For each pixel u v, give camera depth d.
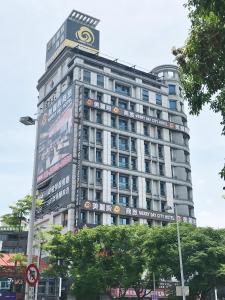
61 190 65.06
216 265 40.34
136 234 43.69
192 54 11.74
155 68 88.44
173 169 78.88
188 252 40.81
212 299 63.50
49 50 87.00
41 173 73.12
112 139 71.88
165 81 85.94
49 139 73.12
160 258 40.75
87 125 68.88
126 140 73.94
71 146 65.19
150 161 75.31
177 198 76.38
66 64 78.44
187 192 78.69
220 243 42.53
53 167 69.38
